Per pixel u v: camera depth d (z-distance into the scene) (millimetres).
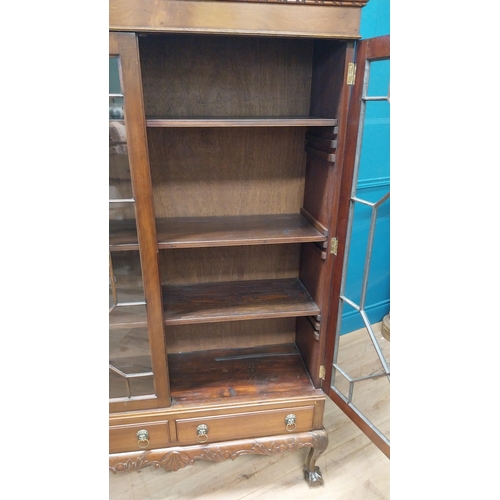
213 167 1155
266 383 1196
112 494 1184
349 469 1265
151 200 879
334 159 952
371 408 1454
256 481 1229
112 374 1027
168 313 1081
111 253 913
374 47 805
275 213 1243
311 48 1087
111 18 738
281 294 1210
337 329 1086
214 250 1250
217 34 790
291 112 1138
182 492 1192
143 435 1078
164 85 1047
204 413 1094
